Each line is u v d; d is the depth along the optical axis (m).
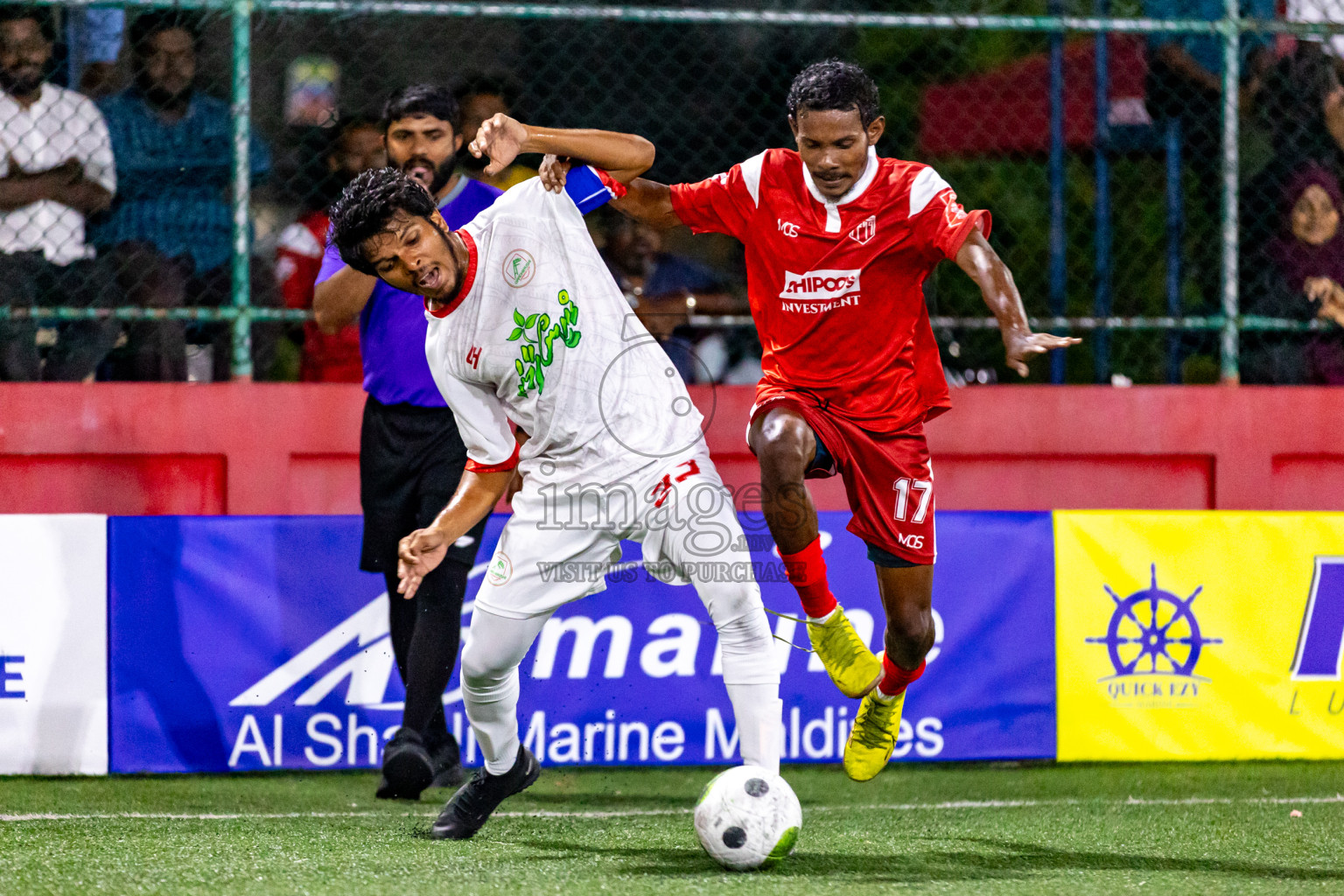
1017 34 18.23
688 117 17.20
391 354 12.04
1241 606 13.76
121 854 9.26
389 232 8.30
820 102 9.32
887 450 10.14
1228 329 15.95
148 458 14.71
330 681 13.05
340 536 13.13
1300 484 15.88
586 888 8.11
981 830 10.43
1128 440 15.61
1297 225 16.22
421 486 12.10
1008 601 13.60
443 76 16.94
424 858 9.11
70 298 15.16
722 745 13.34
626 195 9.75
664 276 16.25
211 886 8.20
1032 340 8.55
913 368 10.21
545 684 13.11
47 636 12.68
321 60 16.47
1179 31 15.78
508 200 8.91
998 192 17.83
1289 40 16.27
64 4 14.79
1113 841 9.98
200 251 15.57
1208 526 13.78
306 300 15.76
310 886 8.19
